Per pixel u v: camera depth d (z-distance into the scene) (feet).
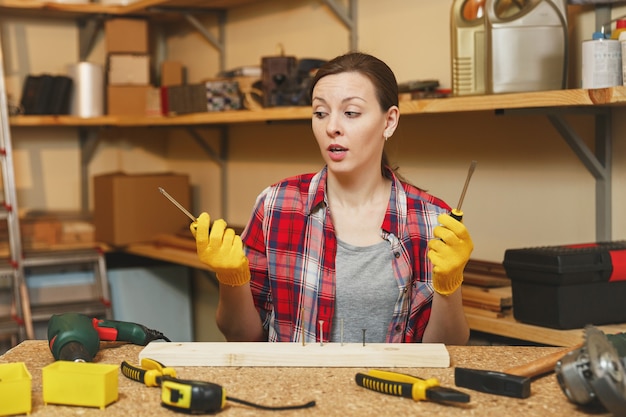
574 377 3.39
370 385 3.75
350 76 5.17
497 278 7.85
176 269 13.84
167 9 12.53
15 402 3.47
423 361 4.15
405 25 9.68
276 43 11.95
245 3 12.35
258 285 5.71
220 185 13.58
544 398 3.62
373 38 10.19
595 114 7.34
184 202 13.16
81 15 13.69
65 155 14.43
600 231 7.54
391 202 5.62
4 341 13.03
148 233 12.78
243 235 5.80
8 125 12.09
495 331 7.02
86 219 13.57
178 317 13.87
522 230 8.40
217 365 4.17
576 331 6.46
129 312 13.41
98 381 3.56
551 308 6.53
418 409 3.48
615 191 7.50
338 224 5.61
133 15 13.51
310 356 4.16
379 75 5.26
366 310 5.48
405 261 5.49
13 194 12.06
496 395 3.67
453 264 4.58
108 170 14.80
